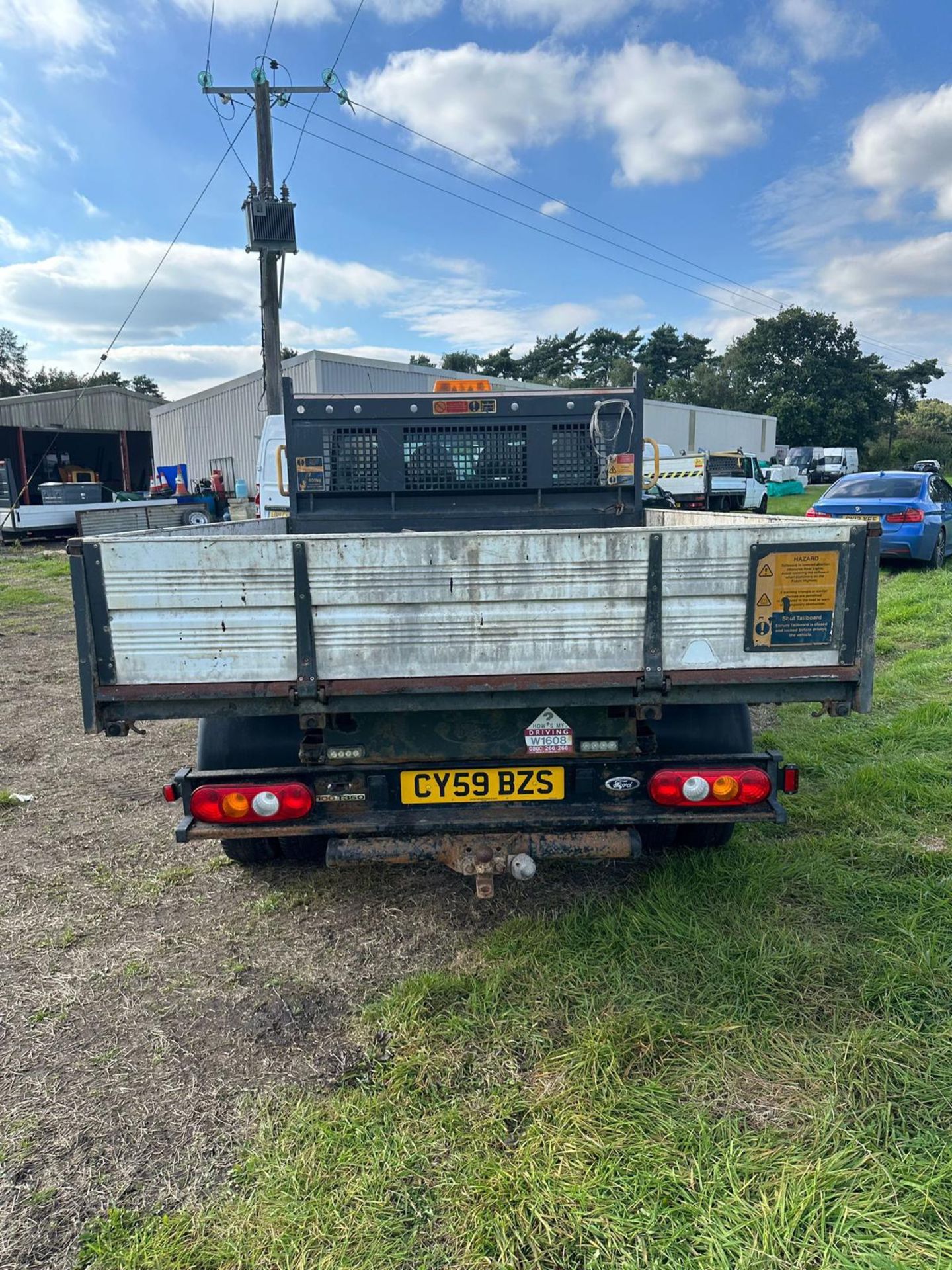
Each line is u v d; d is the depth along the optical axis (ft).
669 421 127.13
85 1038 8.54
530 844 9.00
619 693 8.23
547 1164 6.67
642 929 9.85
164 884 11.85
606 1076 7.57
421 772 9.03
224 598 7.85
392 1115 7.32
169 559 7.75
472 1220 6.23
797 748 15.84
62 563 51.39
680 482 67.46
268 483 36.78
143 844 13.21
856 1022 8.22
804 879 10.93
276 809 8.79
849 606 8.07
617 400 14.25
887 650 23.24
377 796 9.08
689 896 10.53
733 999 8.63
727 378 214.28
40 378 221.87
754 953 9.33
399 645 7.98
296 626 7.92
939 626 25.68
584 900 10.83
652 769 9.05
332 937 10.37
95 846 13.16
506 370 230.48
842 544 7.95
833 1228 5.99
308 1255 6.01
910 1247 5.83
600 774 9.05
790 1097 7.30
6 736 19.12
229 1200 6.54
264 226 49.73
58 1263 6.04
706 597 8.00
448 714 9.04
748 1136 6.87
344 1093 7.64
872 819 12.68
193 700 8.04
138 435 113.80
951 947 9.36
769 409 195.31
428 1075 7.79
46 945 10.30
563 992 8.88
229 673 7.98
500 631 7.99
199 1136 7.21
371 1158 6.85
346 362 74.43
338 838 9.18
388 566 7.80
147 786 15.88
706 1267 5.77
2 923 10.82
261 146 51.08
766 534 7.88
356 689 8.00
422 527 14.53
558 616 7.98
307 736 9.23
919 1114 7.03
